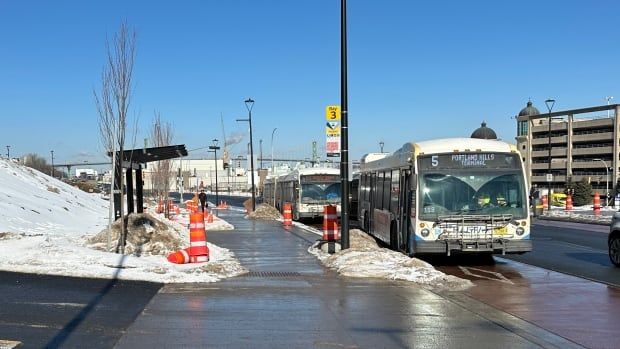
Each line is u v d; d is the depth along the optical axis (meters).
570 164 124.88
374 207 20.31
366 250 13.95
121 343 6.70
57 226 21.70
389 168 17.64
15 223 18.97
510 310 8.78
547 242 20.45
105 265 11.60
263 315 8.27
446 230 13.73
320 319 8.05
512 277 12.38
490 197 13.95
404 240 15.34
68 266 11.23
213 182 130.25
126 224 15.70
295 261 14.30
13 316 7.82
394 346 6.73
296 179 33.38
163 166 41.28
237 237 21.17
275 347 6.64
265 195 55.06
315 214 32.34
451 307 8.90
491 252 13.91
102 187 83.62
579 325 7.83
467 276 12.57
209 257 14.15
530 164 134.88
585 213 38.53
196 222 13.36
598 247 18.73
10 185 28.83
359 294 9.91
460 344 6.82
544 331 7.48
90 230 22.94
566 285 11.22
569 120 125.94
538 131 133.38
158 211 38.38
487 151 14.21
